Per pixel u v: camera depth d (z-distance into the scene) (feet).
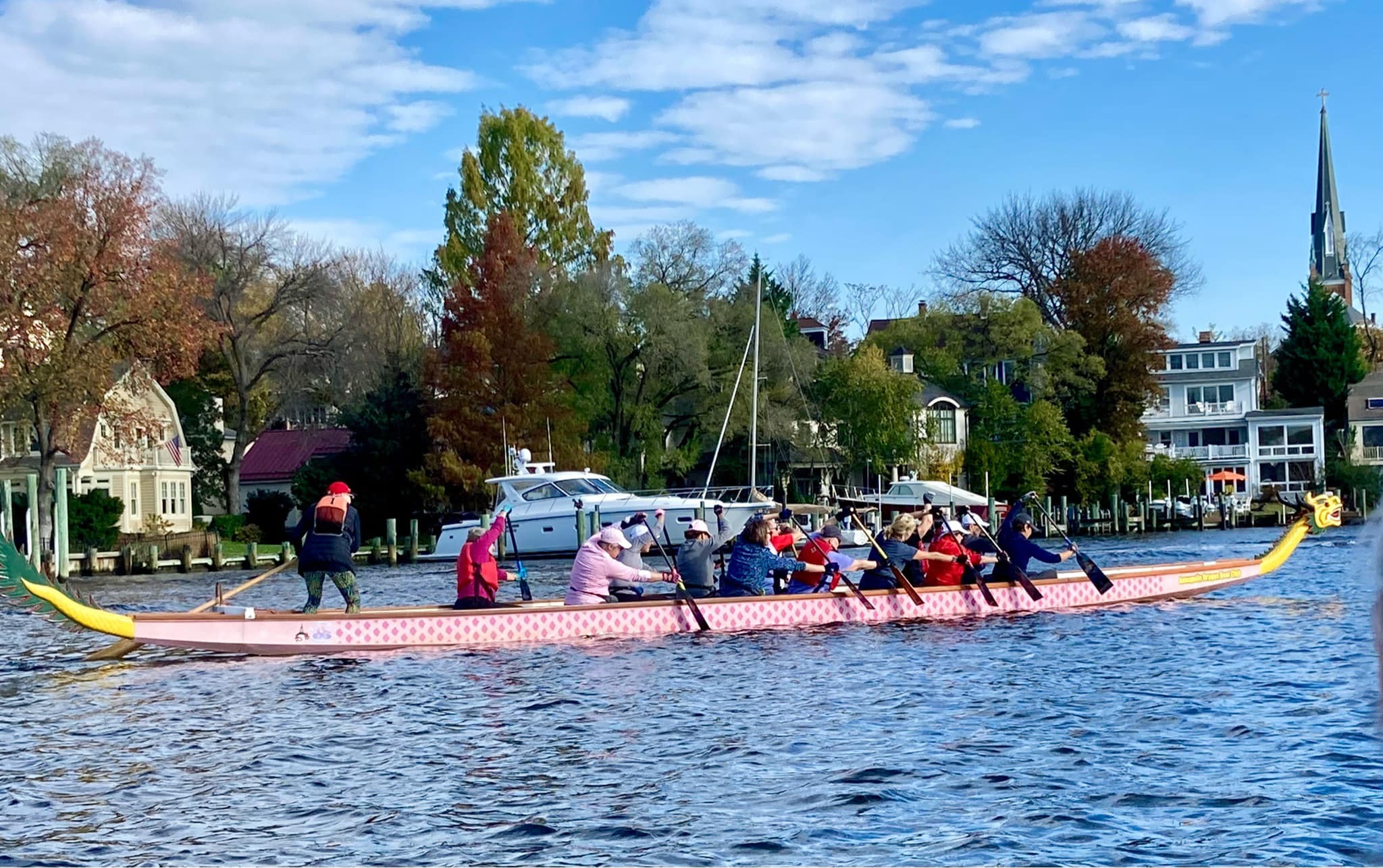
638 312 181.98
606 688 45.96
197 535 158.20
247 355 216.13
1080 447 210.18
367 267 247.50
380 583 110.73
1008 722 38.06
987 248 238.48
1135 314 226.38
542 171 221.66
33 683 50.19
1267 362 360.28
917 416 199.31
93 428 180.96
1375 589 11.73
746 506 126.72
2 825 29.71
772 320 186.50
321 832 28.73
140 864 26.73
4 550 50.72
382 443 182.39
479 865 26.25
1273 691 41.98
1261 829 27.07
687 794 30.99
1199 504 201.57
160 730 40.24
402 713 42.29
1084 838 26.86
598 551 60.44
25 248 139.64
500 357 177.58
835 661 51.06
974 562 67.82
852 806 29.58
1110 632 58.03
